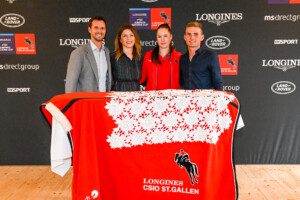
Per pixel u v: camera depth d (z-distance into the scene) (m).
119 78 2.68
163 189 2.01
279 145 3.49
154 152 1.98
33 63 3.40
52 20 3.34
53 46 3.38
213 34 3.36
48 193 2.78
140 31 3.37
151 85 2.67
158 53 2.63
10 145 3.51
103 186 2.05
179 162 1.97
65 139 1.95
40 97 3.45
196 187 1.97
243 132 3.49
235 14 3.32
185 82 2.65
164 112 1.95
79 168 1.95
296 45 3.35
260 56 3.38
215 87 2.56
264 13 3.31
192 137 1.95
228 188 1.98
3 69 3.40
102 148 2.00
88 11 3.33
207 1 3.31
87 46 2.71
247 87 3.43
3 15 3.32
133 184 2.03
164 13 3.34
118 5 3.33
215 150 1.93
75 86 2.61
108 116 1.96
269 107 3.45
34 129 3.49
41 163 3.54
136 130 1.97
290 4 3.29
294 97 3.43
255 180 3.02
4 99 3.45
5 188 2.89
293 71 3.39
